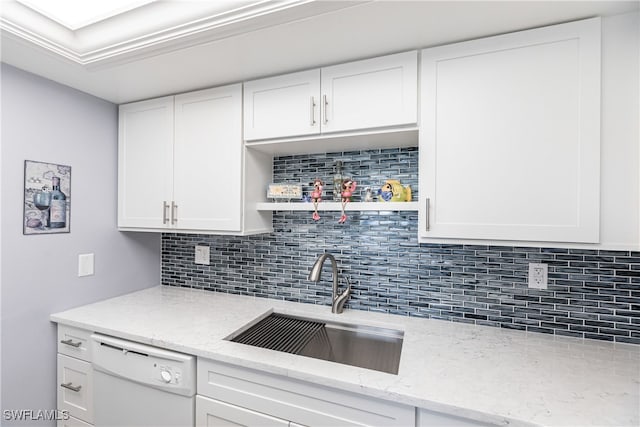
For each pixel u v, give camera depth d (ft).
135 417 4.51
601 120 3.48
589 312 4.29
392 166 5.38
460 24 3.71
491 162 3.88
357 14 3.51
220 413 3.94
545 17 3.56
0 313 4.64
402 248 5.32
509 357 3.80
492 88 3.88
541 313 4.52
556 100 3.61
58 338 5.28
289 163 6.10
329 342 4.91
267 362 3.66
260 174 5.76
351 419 3.34
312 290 5.96
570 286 4.37
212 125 5.42
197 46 4.17
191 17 3.81
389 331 4.93
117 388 4.66
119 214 6.26
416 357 3.80
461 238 4.02
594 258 4.25
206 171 5.48
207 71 4.89
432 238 4.14
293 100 4.85
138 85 5.43
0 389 4.66
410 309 5.28
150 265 7.09
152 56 4.42
